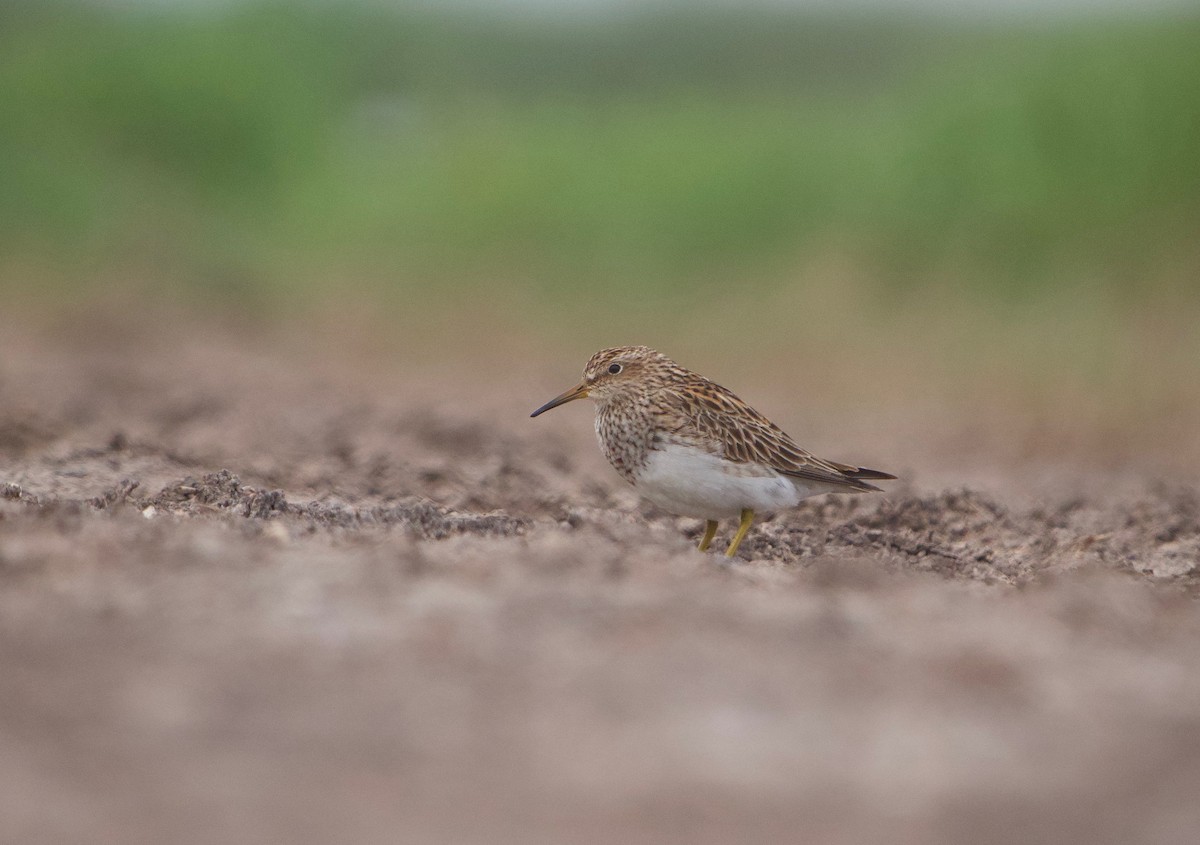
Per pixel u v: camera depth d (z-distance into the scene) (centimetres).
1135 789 542
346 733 573
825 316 2472
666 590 759
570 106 3819
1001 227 2459
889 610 767
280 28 3825
